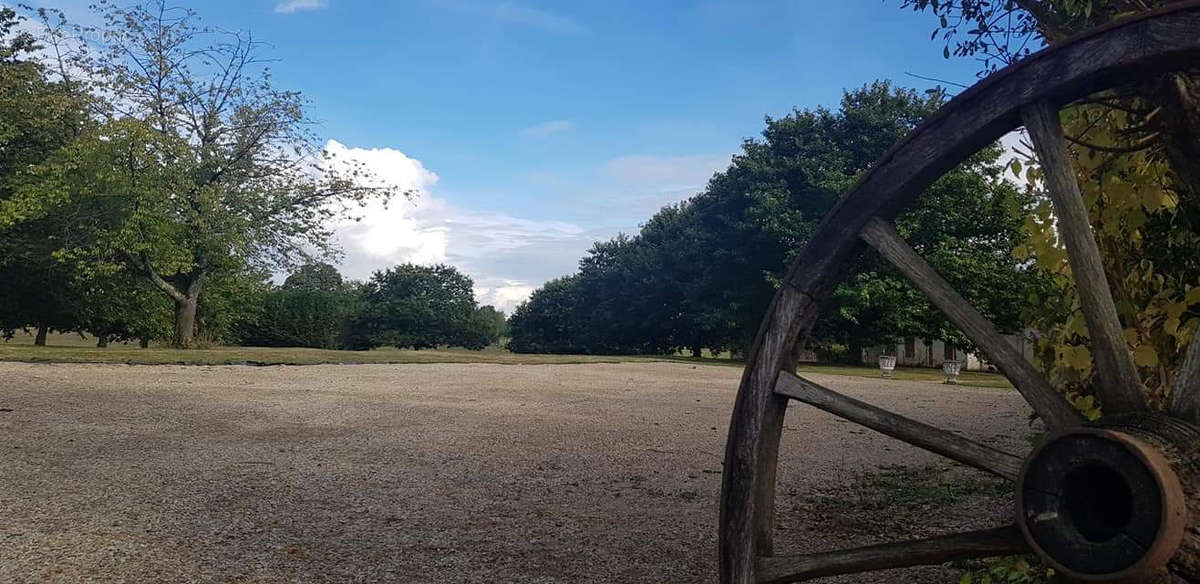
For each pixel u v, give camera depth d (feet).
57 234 72.13
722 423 36.14
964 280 87.40
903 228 92.48
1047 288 11.49
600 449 28.09
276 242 76.59
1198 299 9.18
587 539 16.53
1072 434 6.24
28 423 29.45
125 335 96.73
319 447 26.86
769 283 101.96
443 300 177.17
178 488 20.12
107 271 68.03
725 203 108.99
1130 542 5.85
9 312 85.81
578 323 165.58
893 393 56.44
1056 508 6.30
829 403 8.30
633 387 55.77
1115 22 6.86
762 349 8.63
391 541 16.05
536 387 53.21
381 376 58.03
